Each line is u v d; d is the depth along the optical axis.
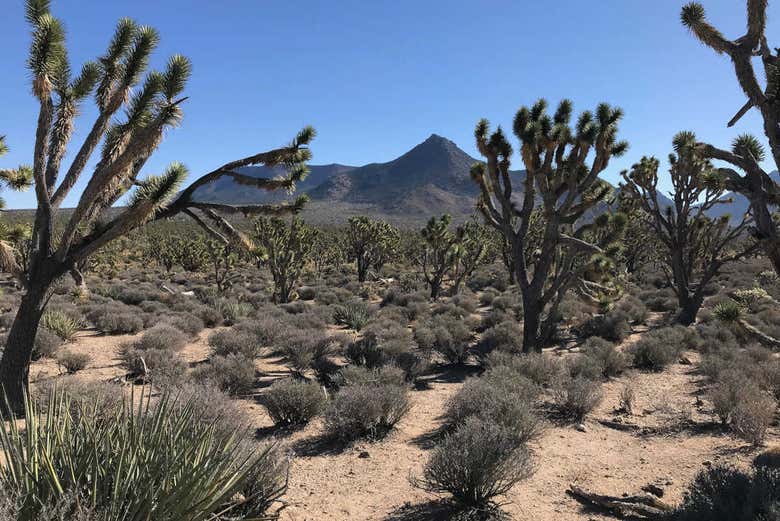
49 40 7.64
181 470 3.15
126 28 8.52
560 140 12.59
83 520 2.64
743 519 3.75
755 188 4.26
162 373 9.92
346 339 14.09
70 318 17.34
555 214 13.24
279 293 27.75
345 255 63.41
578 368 11.00
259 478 4.34
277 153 9.80
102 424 3.69
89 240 8.47
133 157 7.59
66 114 8.43
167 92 7.63
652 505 4.89
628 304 22.00
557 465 6.20
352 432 7.20
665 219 20.61
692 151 4.68
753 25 4.34
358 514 4.96
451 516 4.79
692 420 8.00
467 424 5.91
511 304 24.39
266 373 11.69
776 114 4.09
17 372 7.57
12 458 3.16
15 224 10.66
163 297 25.75
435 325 17.50
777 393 8.62
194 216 10.02
